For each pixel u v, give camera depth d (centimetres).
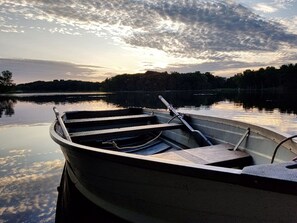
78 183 427
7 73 10462
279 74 10100
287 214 189
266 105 3052
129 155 263
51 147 821
